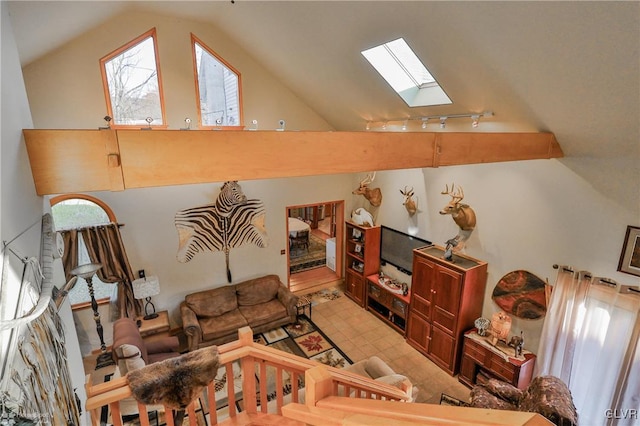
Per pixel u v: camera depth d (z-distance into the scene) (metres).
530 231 4.13
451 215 5.15
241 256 6.12
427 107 4.10
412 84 4.14
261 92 5.56
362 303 6.56
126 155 1.80
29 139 1.64
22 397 1.15
